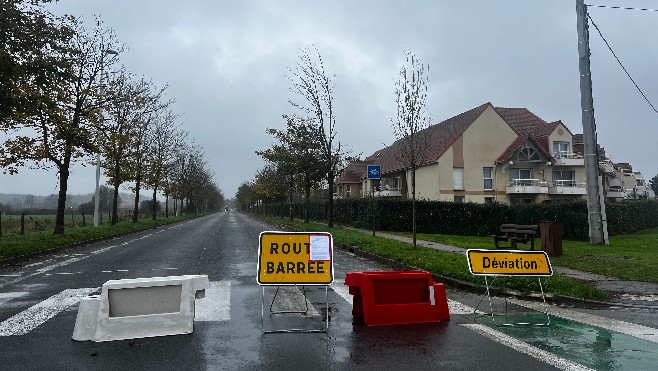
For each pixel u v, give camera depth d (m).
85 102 23.39
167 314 6.49
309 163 31.19
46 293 9.45
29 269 13.12
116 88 26.69
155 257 16.02
